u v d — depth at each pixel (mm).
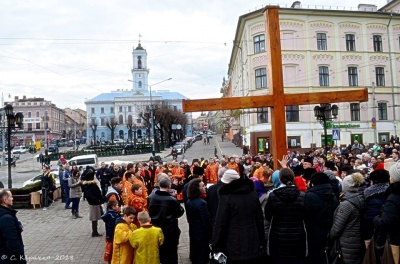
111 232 6875
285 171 5199
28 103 110500
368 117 38750
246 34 39500
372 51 39500
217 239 4777
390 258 4121
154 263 5695
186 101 9148
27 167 48969
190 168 16297
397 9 42875
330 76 38438
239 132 56500
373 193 4879
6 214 4859
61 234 10711
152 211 6371
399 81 40094
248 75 39188
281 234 4887
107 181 17141
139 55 118812
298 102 9414
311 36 38250
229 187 4879
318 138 37375
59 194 19453
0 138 78688
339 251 4922
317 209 5156
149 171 16422
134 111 116375
